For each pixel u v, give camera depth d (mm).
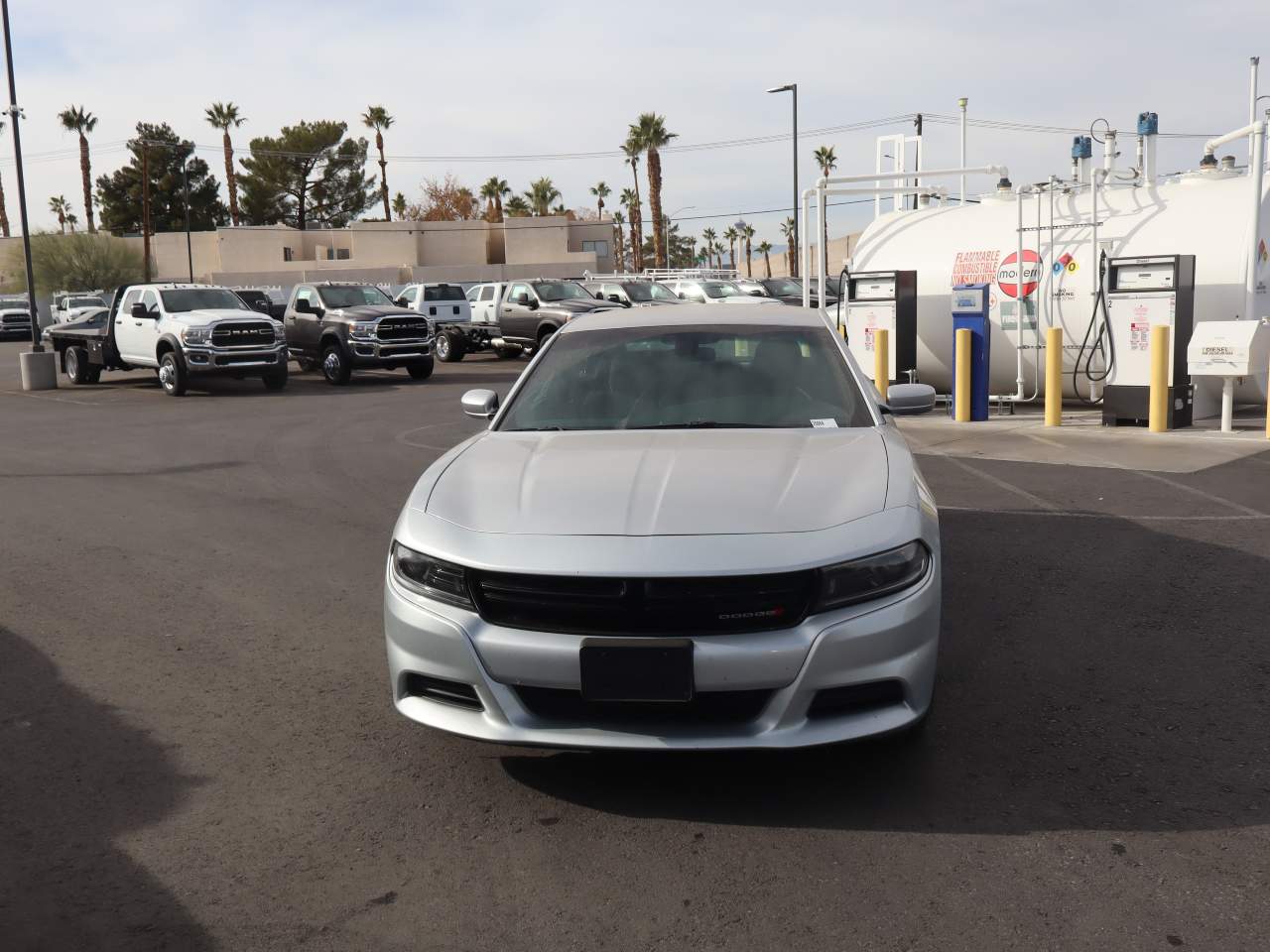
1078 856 3215
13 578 6773
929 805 3557
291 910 3041
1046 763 3854
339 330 22234
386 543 7570
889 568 3494
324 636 5547
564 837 3424
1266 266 12461
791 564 3352
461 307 30969
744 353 5137
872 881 3113
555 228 62562
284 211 80562
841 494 3732
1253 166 12375
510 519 3664
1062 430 12336
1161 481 9031
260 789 3814
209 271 70562
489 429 4875
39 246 64000
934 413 14406
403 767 3982
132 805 3705
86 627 5746
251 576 6734
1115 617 5480
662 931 2896
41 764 4051
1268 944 2760
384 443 12812
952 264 14828
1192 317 12164
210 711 4551
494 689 3465
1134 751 3936
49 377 22109
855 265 15938
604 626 3389
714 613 3355
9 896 3127
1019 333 14031
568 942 2857
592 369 5137
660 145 61250
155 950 2855
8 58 21672
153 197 81875
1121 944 2773
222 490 9820
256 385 22750
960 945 2791
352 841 3434
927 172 15594
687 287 31484
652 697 3324
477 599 3514
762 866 3211
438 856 3330
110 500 9398
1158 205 13156
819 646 3344
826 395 4824
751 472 3910
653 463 4051
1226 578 6105
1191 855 3205
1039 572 6324
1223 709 4297
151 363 20812
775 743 3350
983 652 5020
